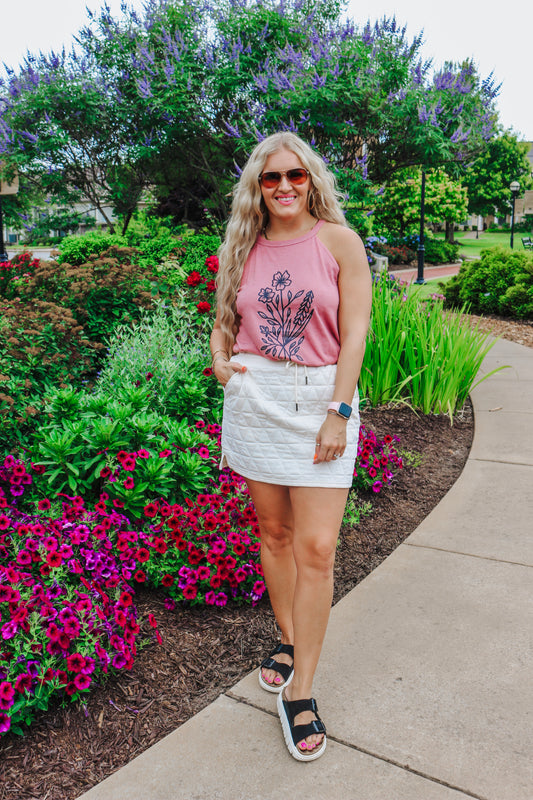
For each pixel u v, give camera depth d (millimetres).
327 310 1862
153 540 2773
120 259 5949
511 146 51812
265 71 10445
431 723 1986
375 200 11086
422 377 5340
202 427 3873
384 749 1891
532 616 2555
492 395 6062
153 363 4328
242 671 2326
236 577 2670
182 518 2875
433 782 1762
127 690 2203
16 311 4445
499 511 3564
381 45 10531
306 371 1882
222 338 2135
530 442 4676
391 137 11133
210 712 2086
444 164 11984
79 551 2518
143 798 1747
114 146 12648
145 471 3012
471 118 11070
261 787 1771
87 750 1952
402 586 2832
